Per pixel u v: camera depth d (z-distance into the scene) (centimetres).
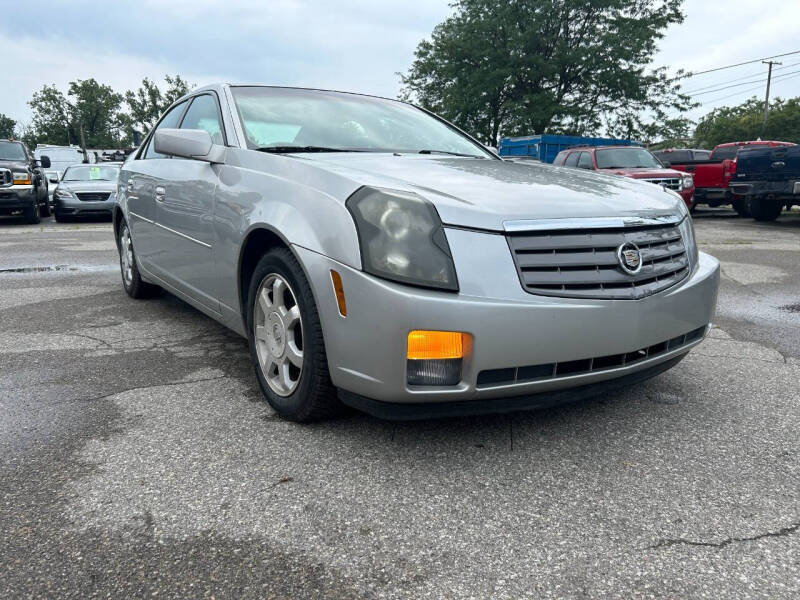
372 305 211
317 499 203
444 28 3184
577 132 3133
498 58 3014
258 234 271
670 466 227
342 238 221
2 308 478
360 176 239
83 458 230
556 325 214
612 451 238
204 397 292
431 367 208
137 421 264
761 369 338
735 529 188
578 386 232
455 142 379
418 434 251
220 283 312
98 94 7431
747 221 1412
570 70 3045
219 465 225
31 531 185
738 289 580
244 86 364
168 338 393
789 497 206
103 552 176
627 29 2964
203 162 339
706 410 279
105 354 359
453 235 212
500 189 240
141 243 443
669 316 243
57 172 2134
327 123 346
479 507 199
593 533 185
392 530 187
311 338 237
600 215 232
